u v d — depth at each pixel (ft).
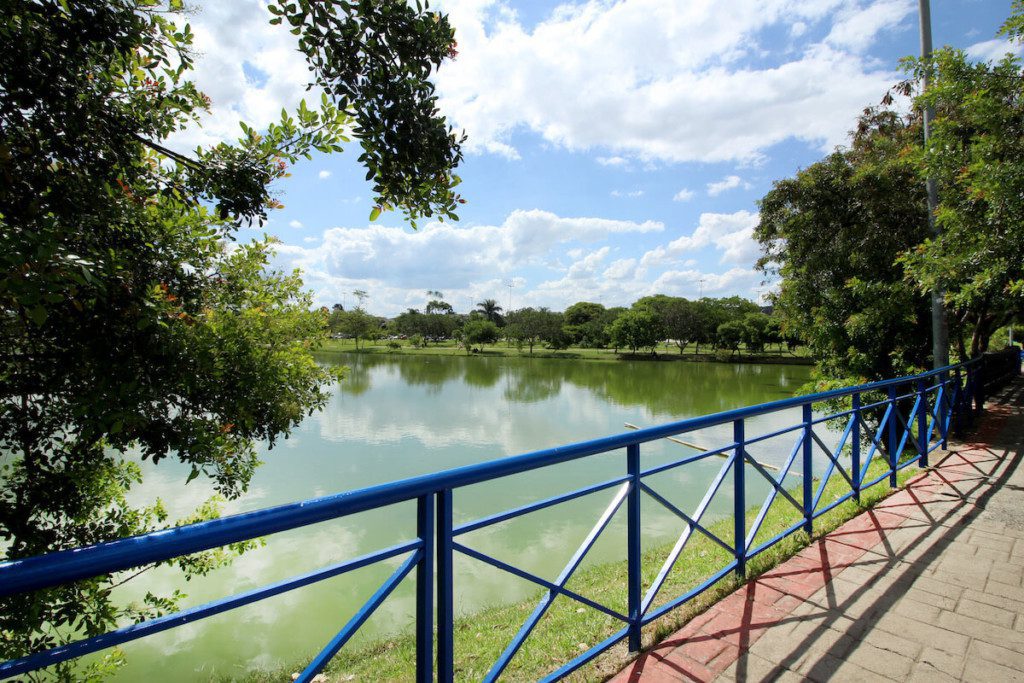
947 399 22.06
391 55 8.16
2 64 7.54
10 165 7.87
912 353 39.70
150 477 42.86
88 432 10.46
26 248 7.17
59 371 10.37
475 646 13.55
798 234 40.27
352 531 32.76
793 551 12.03
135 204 10.91
